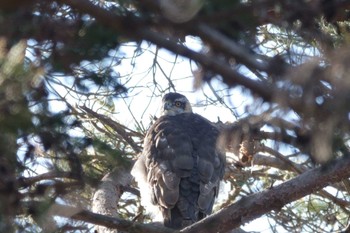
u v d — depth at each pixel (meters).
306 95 4.92
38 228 6.78
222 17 5.27
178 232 10.52
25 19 5.62
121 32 5.43
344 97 4.76
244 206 10.46
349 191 15.69
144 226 10.37
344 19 7.08
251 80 5.17
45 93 6.08
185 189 14.96
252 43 5.82
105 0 5.85
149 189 15.27
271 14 5.87
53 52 5.95
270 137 6.29
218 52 5.35
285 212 16.19
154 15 5.28
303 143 5.54
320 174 10.10
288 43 6.57
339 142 5.46
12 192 6.23
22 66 5.49
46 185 6.65
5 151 6.04
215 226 10.55
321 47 6.31
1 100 5.56
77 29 5.82
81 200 6.96
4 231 6.21
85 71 6.55
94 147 7.04
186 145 15.66
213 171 15.37
